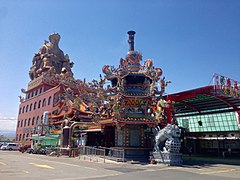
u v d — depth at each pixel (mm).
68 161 25672
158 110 26656
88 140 38094
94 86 28578
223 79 25609
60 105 51719
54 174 15031
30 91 73000
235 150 35906
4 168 17688
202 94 25438
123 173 16250
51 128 48875
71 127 37562
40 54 76438
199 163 24312
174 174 15961
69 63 78562
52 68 66875
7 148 60312
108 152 29734
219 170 18656
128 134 27062
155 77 27750
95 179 13148
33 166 19875
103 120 28484
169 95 26844
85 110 38625
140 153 26672
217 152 38188
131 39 31531
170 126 23734
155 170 18156
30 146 57250
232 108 32375
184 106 33469
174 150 22797
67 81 56719
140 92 28219
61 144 38531
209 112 34156
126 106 27375
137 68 29094
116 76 27281
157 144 24109
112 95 27266
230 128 37594
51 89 58969
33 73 75875
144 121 26031
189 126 44156
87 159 27938
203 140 40750
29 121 66562
